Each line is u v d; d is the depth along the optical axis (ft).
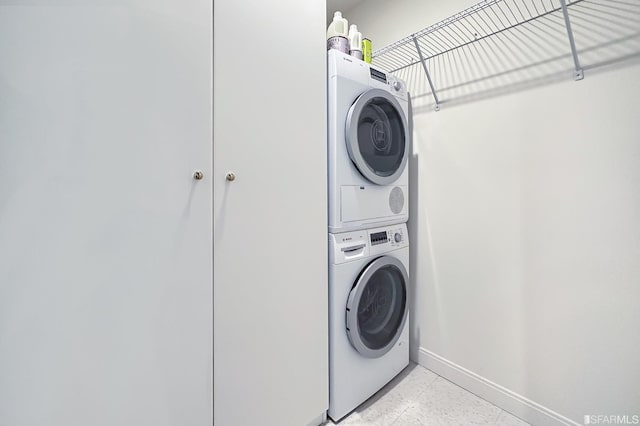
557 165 3.95
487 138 4.68
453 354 5.31
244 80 3.16
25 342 2.14
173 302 2.79
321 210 4.04
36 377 2.18
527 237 4.28
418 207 5.79
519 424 4.33
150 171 2.60
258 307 3.42
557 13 3.84
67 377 2.30
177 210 2.77
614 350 3.56
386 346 4.89
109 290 2.44
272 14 3.37
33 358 2.17
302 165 3.77
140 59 2.50
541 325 4.19
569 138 3.83
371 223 4.76
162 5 2.59
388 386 5.24
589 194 3.69
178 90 2.72
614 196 3.50
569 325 3.92
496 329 4.69
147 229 2.61
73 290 2.29
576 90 3.74
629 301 3.43
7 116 2.01
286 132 3.57
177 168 2.75
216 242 3.05
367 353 4.52
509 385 4.56
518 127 4.31
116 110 2.40
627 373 3.48
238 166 3.17
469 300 5.04
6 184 2.04
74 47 2.20
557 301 4.02
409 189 5.95
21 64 2.03
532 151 4.18
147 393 2.68
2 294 2.06
